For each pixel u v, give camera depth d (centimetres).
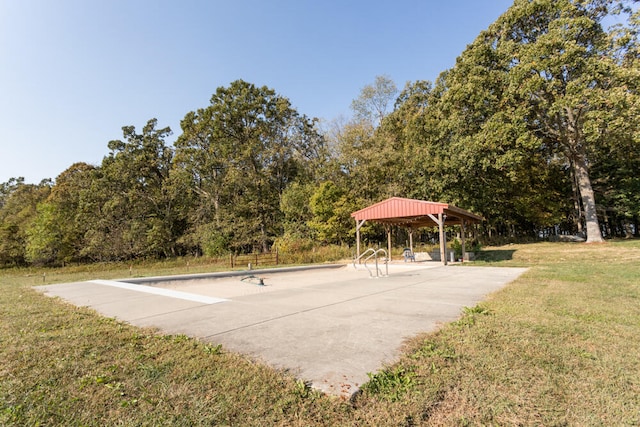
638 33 1382
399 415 203
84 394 235
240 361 295
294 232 2466
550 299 537
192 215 2847
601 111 1352
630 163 2059
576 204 2381
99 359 304
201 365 287
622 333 352
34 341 362
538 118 1734
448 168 1984
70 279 1323
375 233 2442
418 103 2614
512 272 1004
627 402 213
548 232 3222
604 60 1362
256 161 2800
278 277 1116
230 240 2578
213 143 2739
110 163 2766
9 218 2978
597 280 730
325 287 812
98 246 2500
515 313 446
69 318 486
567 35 1433
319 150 2906
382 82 2794
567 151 1802
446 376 253
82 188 2844
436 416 203
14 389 242
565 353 296
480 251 1820
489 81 1675
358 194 2380
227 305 578
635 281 703
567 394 224
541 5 1570
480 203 2158
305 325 421
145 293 746
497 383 241
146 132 2877
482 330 368
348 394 227
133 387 245
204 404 219
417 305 536
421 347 319
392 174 2355
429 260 1648
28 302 650
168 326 432
